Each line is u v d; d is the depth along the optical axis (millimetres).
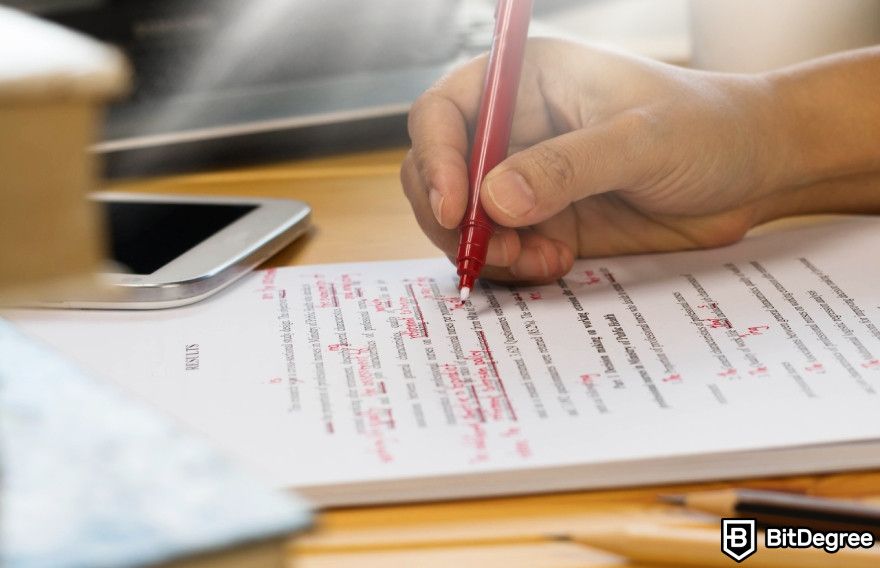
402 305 499
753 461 356
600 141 507
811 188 608
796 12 741
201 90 789
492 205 486
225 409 397
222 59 792
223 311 496
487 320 476
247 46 800
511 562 318
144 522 201
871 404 378
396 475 347
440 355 438
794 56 751
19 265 316
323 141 763
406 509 348
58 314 497
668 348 436
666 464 354
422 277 538
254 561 203
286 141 755
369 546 328
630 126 517
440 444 365
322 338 461
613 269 545
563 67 567
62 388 260
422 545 328
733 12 756
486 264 514
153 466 222
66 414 245
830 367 408
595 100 555
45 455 226
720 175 545
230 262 529
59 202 312
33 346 290
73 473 219
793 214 614
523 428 373
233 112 773
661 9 1063
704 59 790
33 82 300
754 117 569
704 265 541
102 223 581
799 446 356
